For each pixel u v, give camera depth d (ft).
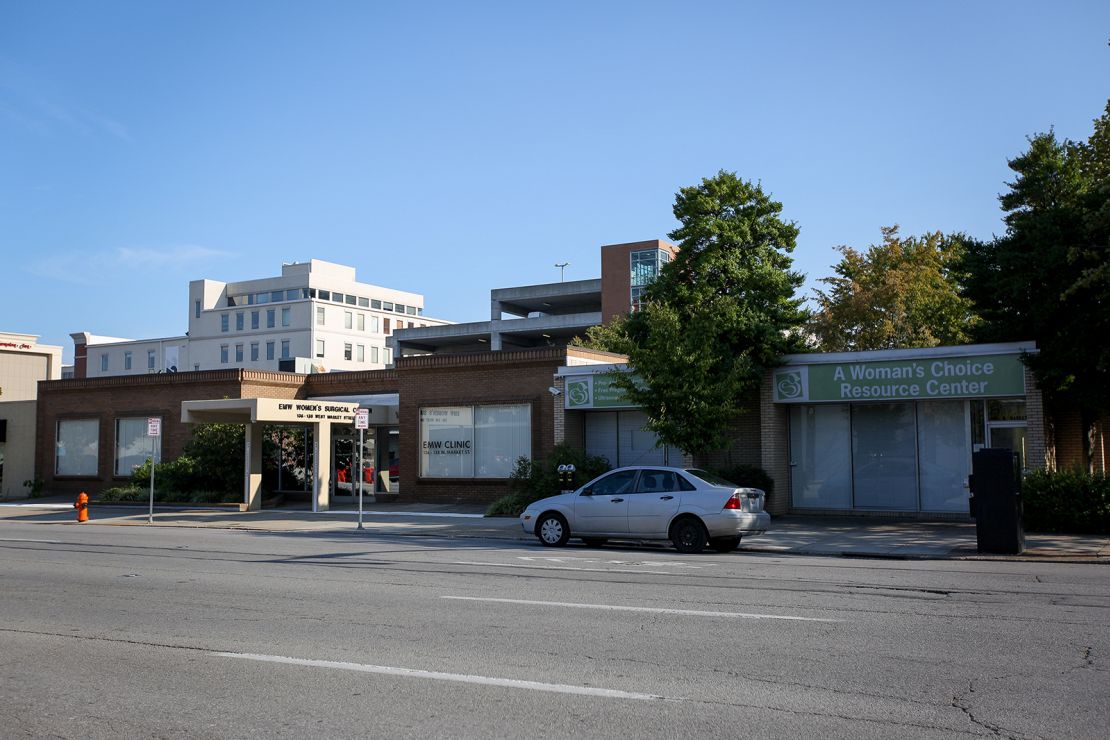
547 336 286.25
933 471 77.15
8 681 24.31
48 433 136.77
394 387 119.75
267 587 40.40
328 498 100.32
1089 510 62.34
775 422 80.12
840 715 20.17
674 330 72.08
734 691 22.20
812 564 48.93
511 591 38.27
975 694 21.79
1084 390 69.31
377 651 26.99
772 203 87.25
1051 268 69.26
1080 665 24.58
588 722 19.83
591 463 86.28
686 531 55.31
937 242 131.23
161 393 127.24
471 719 20.18
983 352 71.87
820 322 126.52
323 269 376.27
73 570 47.57
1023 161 78.74
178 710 21.36
